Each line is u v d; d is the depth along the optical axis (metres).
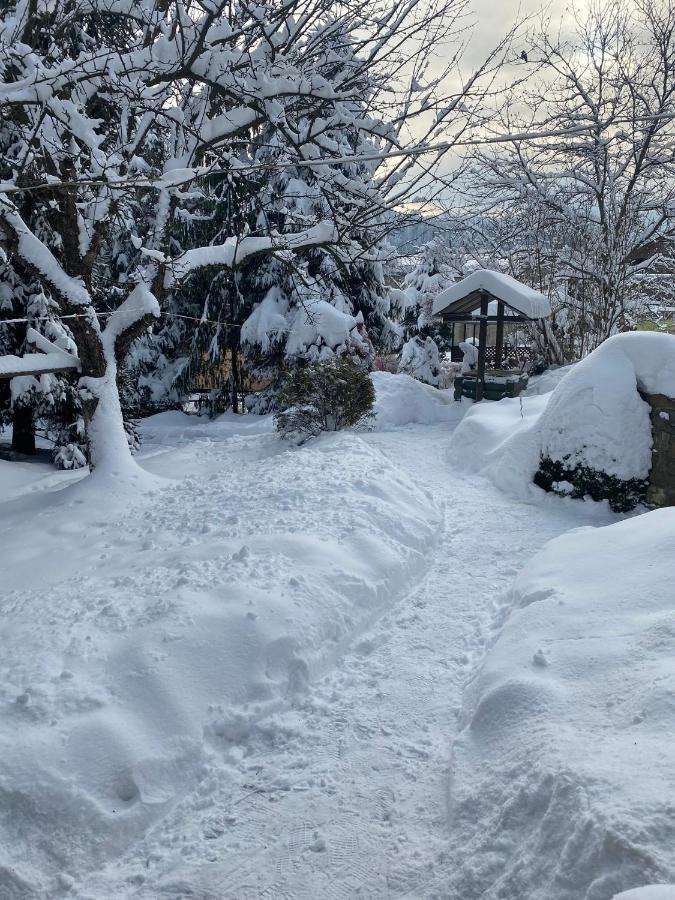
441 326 24.36
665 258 17.61
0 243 9.19
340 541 6.29
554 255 17.95
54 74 6.53
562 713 3.35
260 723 4.11
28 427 14.58
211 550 5.98
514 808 2.85
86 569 6.23
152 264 9.97
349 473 8.36
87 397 9.59
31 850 3.11
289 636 4.64
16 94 6.75
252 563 5.61
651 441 8.36
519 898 2.47
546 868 2.48
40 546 7.17
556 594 4.73
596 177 17.02
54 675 4.11
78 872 3.09
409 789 3.53
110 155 8.02
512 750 3.28
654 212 18.22
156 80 8.36
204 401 21.39
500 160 18.34
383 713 4.25
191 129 8.17
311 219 9.75
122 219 10.09
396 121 7.90
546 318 17.64
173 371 21.03
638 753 2.73
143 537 6.97
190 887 2.99
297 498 7.35
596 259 17.12
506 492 9.28
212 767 3.76
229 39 8.52
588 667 3.68
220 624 4.63
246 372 20.81
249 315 19.89
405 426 14.91
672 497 8.18
